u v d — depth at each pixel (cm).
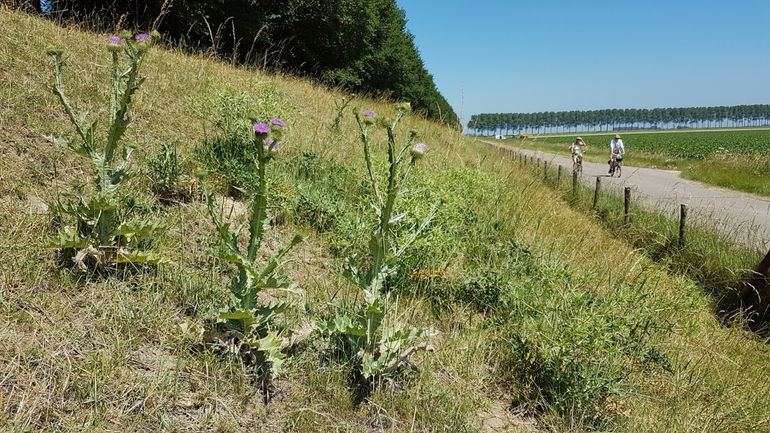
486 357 389
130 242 348
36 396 245
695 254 786
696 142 5334
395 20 3444
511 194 809
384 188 510
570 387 348
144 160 464
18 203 368
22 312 282
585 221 964
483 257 550
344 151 759
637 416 366
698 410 391
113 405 254
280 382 300
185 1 1542
